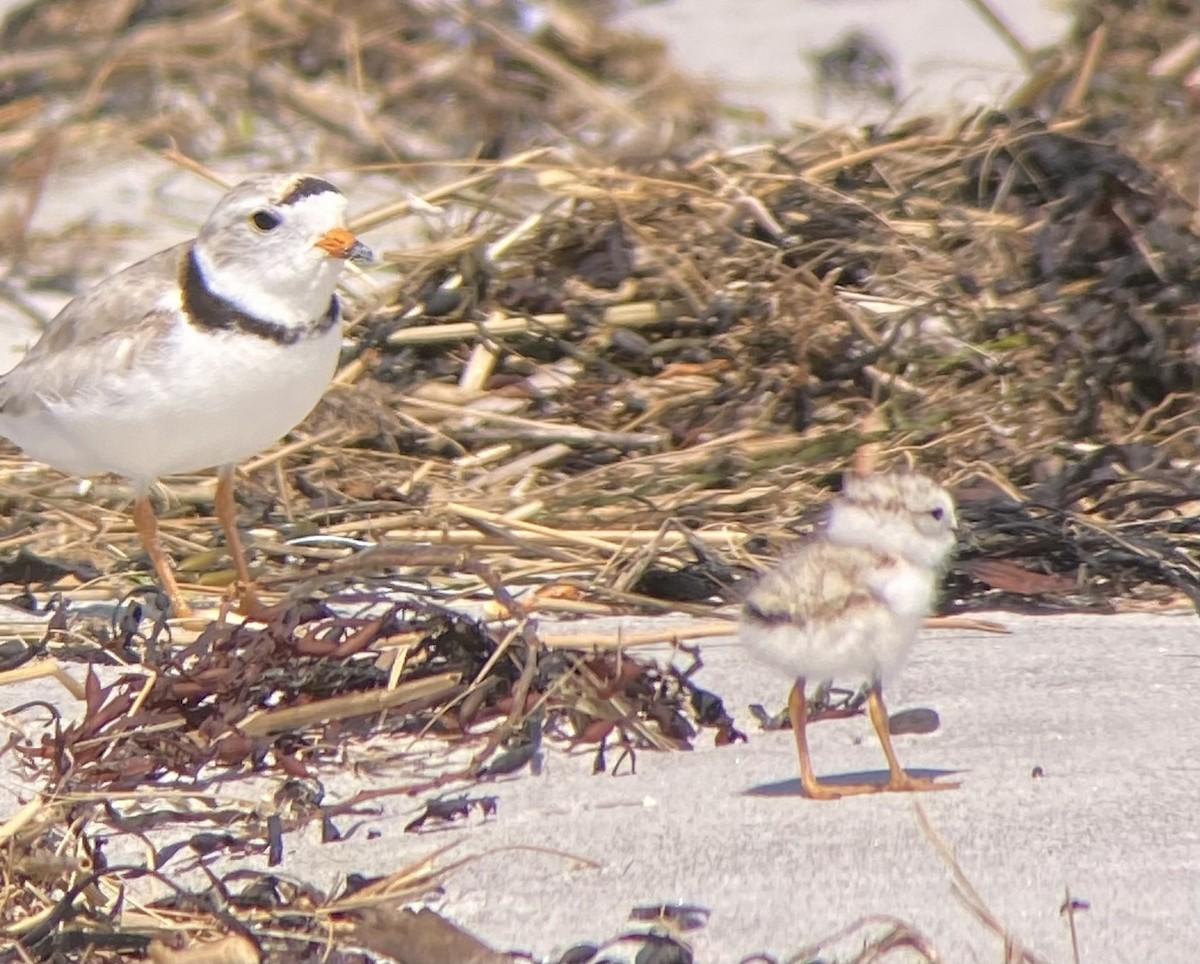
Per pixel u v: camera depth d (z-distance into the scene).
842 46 17.72
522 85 17.23
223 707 7.53
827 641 6.67
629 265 12.55
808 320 12.01
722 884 6.12
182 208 15.78
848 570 6.72
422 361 12.32
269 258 8.59
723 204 12.88
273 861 6.64
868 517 6.86
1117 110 14.12
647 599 9.22
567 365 12.32
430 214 13.47
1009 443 11.23
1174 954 5.52
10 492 10.77
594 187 12.96
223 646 7.86
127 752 7.31
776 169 13.53
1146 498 10.31
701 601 9.45
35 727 7.86
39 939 6.03
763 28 19.33
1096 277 12.38
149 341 8.66
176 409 8.73
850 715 7.73
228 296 8.64
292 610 7.96
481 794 7.15
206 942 5.99
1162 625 8.84
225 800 7.11
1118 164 12.63
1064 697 7.75
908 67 17.98
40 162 16.39
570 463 11.42
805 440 11.22
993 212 12.95
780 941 5.71
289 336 8.71
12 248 14.91
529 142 16.59
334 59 17.89
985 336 12.09
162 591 9.55
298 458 11.30
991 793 6.71
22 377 9.12
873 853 6.26
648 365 12.25
